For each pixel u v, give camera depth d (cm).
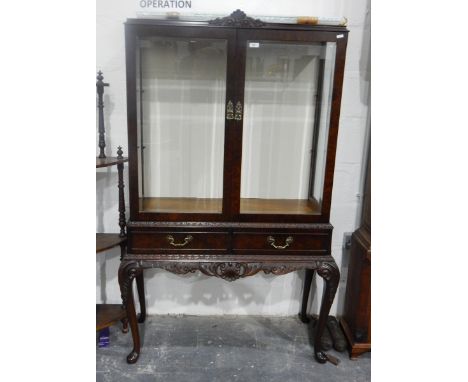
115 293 186
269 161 157
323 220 147
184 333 177
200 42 136
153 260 144
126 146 168
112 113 165
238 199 143
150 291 187
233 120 137
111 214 175
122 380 147
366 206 167
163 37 132
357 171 176
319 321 157
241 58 132
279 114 154
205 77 147
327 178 144
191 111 151
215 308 191
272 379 151
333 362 161
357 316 161
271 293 190
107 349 165
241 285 189
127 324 176
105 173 171
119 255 181
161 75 147
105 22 157
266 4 159
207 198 156
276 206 155
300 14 160
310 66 150
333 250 186
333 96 138
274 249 147
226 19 129
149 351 164
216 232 144
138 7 156
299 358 163
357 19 161
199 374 152
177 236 144
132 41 129
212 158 153
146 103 149
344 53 133
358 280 163
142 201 149
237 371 154
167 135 154
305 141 158
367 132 171
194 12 151
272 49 143
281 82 150
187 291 188
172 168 156
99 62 160
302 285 190
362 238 163
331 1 159
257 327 184
